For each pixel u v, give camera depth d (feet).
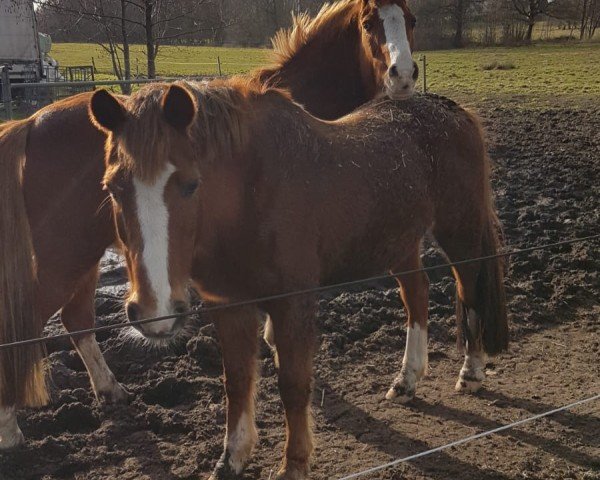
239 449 11.00
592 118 47.93
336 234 10.80
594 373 14.76
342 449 11.87
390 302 18.33
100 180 11.54
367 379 14.49
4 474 11.04
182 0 38.37
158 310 8.20
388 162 11.87
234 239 9.97
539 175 31.48
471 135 13.98
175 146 8.41
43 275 11.93
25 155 11.64
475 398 13.79
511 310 17.76
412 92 16.85
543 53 113.39
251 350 10.91
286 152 10.27
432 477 11.08
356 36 18.35
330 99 18.47
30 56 51.90
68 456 11.40
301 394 10.33
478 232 14.07
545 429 12.57
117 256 22.77
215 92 9.87
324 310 17.58
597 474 11.12
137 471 11.16
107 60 82.23
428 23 132.57
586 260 20.74
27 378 11.37
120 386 13.44
